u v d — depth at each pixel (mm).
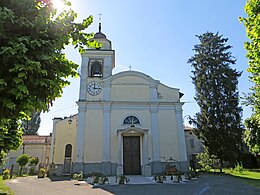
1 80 3781
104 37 25438
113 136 20812
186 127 40531
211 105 25812
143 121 21578
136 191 11930
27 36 4176
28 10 4371
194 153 36938
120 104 21859
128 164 20438
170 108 22266
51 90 4715
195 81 28250
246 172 23984
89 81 22469
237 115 25812
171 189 12398
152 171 19938
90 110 21422
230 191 11484
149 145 20812
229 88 26281
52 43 4418
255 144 22109
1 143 10156
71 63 5250
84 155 20000
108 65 23344
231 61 28109
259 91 12789
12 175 25266
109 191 12086
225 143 24641
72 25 4883
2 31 3895
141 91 22609
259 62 7520
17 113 4598
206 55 28484
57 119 25016
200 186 13414
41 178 20828
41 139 34906
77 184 15188
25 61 3961
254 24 7266
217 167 27734
